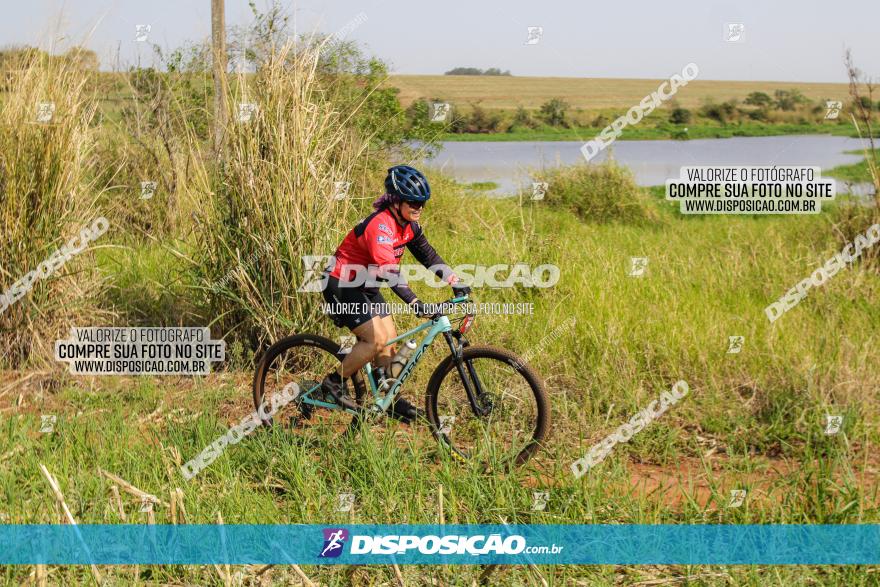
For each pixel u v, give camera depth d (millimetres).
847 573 3469
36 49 6559
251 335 6500
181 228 8023
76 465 4570
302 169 6176
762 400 5398
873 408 5180
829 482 4039
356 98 7902
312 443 5008
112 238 9047
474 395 4793
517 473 4418
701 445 5012
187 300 7180
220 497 4160
